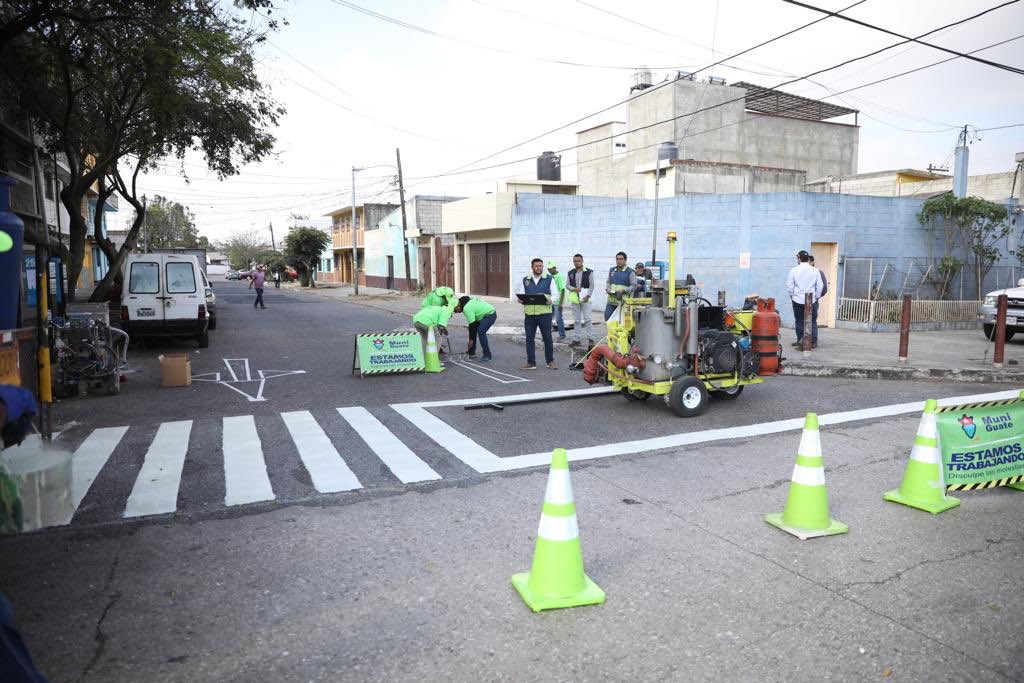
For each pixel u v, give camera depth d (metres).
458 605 3.71
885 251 17.42
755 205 16.78
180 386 10.64
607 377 9.06
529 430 7.68
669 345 8.20
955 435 5.38
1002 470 5.54
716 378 8.53
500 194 26.25
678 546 4.46
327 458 6.59
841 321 16.58
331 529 4.79
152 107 13.89
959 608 3.65
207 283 20.03
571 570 3.72
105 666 3.14
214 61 11.55
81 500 5.40
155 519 4.98
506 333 17.00
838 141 36.78
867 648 3.27
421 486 5.73
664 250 18.62
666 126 34.00
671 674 3.07
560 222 23.19
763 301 8.97
